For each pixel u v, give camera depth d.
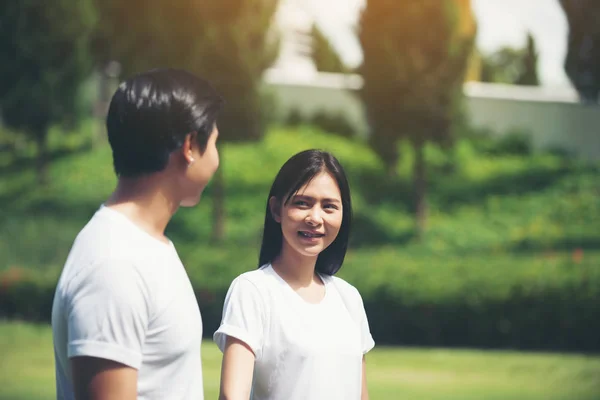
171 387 1.72
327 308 2.47
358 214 18.50
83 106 20.78
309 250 2.40
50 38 18.64
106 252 1.67
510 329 11.43
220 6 15.95
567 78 21.92
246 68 16.16
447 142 17.62
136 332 1.64
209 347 10.51
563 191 19.83
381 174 19.77
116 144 1.76
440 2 16.92
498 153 21.19
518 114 21.61
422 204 18.28
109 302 1.62
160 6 16.03
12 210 18.47
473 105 21.41
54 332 1.72
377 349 11.02
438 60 17.11
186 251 14.27
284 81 21.14
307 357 2.36
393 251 17.64
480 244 17.95
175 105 1.75
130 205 1.78
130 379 1.62
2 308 13.04
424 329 11.70
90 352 1.60
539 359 10.06
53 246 16.97
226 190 19.22
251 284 2.41
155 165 1.76
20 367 8.75
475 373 9.00
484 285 11.58
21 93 18.69
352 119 21.33
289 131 21.06
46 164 19.62
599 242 17.75
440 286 11.71
